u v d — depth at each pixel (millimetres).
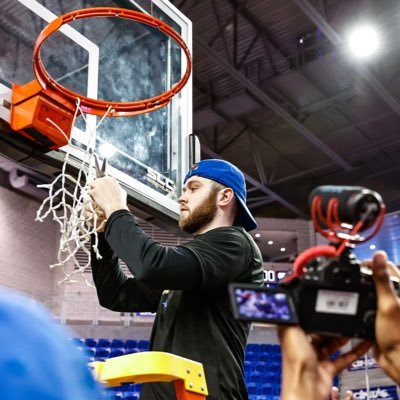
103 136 2514
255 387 8922
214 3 7473
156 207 2615
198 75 8602
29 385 408
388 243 8969
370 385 8148
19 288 8711
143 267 1628
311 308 677
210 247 1746
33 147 2162
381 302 674
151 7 3049
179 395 1421
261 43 8219
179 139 2848
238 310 650
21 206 9062
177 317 1791
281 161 10586
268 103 8594
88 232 2008
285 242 11250
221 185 1994
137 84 2848
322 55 8023
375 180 10734
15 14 2576
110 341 8703
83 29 2783
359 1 7426
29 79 2508
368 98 8852
